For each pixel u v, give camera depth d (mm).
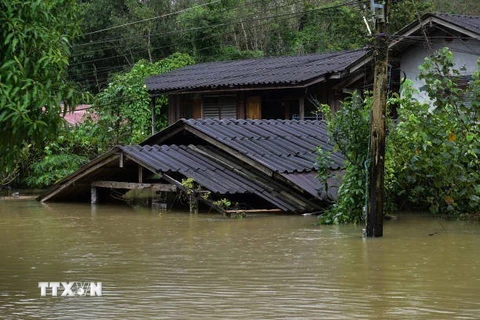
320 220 16625
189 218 17984
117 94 31719
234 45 42719
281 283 10125
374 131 14305
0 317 8477
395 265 11391
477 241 13758
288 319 8250
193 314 8500
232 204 19359
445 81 16891
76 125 28250
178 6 41375
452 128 16797
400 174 17547
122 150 20172
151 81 32344
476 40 23359
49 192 22672
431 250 12766
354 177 16203
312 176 18969
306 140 21281
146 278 10555
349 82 27250
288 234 14992
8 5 8531
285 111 29359
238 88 28047
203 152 20766
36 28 8695
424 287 9828
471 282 10109
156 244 13844
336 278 10438
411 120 16891
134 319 8328
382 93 14273
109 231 15852
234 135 20484
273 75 27938
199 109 31516
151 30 40000
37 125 8719
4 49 8586
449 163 16781
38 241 14430
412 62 25031
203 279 10445
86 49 40406
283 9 41125
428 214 17984
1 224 17312
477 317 8289
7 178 27062
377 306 8805
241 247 13344
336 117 16125
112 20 40000
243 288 9828
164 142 22016
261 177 19578
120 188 21078
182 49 40250
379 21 14172
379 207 14453
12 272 11141
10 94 8391
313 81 26281
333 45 37375
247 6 41281
